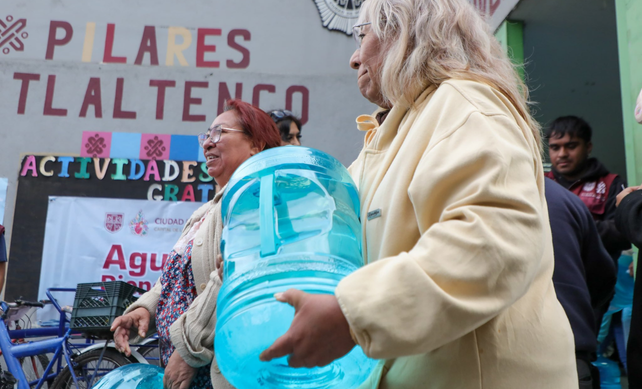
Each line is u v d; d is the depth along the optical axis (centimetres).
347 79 656
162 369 177
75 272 587
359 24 130
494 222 86
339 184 118
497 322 98
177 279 198
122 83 643
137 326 207
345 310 82
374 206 111
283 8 666
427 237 88
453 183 94
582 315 183
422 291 83
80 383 377
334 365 99
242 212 115
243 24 663
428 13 118
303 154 119
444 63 113
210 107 645
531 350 99
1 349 380
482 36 120
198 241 188
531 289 104
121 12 660
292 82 654
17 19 650
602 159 690
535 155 108
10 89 633
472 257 84
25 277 582
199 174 623
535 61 589
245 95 649
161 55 653
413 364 102
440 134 100
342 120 648
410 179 104
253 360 93
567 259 187
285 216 109
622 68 336
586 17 494
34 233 595
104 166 618
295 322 85
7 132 623
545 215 111
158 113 638
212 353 168
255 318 90
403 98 117
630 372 193
